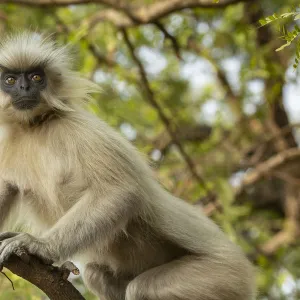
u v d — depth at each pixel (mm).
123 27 15555
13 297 10547
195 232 10281
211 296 9773
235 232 15281
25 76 10070
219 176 16812
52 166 9680
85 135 9609
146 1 16000
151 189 10086
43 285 8812
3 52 10406
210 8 14562
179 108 18125
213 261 10031
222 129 17859
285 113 17766
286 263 16141
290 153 16828
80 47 15625
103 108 15711
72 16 17453
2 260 8695
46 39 11203
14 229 10422
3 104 9953
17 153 9898
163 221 10125
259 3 16203
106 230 9266
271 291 15141
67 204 9734
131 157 9773
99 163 9461
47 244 8984
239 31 15891
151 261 10391
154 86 17375
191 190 16203
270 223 18047
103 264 10664
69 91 10336
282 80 15695
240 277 10016
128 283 10477
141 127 16516
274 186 19016
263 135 17844
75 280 13273
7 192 10016
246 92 17312
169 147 17609
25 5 15188
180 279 9789
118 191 9367
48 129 9844
